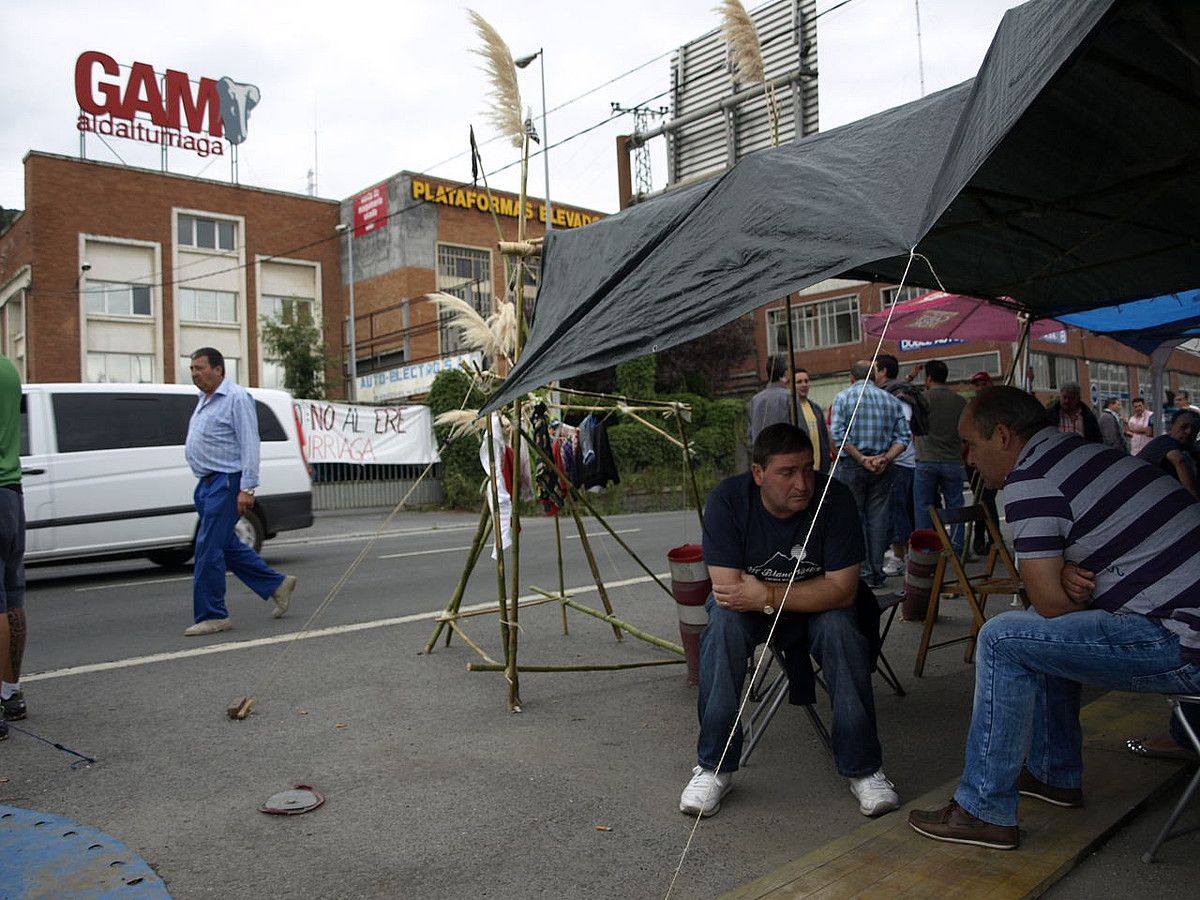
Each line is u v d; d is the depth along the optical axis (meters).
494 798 3.59
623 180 30.59
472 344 5.28
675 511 20.75
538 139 5.11
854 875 2.79
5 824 3.36
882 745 4.12
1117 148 3.44
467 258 35.12
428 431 20.55
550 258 4.68
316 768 3.94
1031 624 2.94
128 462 9.77
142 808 3.53
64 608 8.10
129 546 9.73
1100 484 2.90
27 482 9.16
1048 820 3.14
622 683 5.20
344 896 2.84
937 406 8.59
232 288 33.12
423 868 3.02
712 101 17.72
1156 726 4.03
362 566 10.48
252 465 6.70
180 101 32.94
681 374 28.11
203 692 5.14
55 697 5.09
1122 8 2.28
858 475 7.43
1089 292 5.49
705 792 3.40
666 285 3.44
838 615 3.51
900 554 8.72
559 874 2.96
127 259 31.00
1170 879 2.80
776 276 3.05
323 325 31.62
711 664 3.53
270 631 6.73
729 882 2.89
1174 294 5.58
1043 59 2.33
